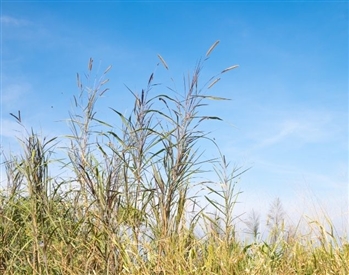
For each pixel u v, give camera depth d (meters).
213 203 4.34
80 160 4.09
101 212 3.89
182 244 4.07
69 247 3.97
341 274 4.05
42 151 4.04
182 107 4.13
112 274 3.83
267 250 4.52
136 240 3.98
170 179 4.11
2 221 4.45
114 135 3.99
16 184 4.51
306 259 4.41
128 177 4.02
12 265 4.21
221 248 4.25
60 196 4.29
